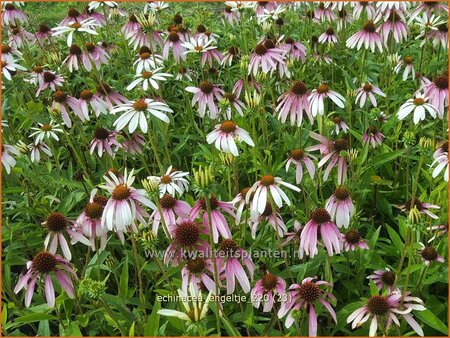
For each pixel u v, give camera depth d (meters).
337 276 0.71
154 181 0.56
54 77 1.08
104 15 1.40
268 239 0.72
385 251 0.75
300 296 0.54
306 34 1.44
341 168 0.72
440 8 1.14
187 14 1.91
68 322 0.61
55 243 0.58
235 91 1.07
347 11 1.43
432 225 0.74
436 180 0.81
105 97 1.00
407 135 0.79
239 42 1.30
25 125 1.00
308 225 0.59
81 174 0.98
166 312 0.46
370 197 0.89
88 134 1.08
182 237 0.57
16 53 1.19
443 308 0.64
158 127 0.89
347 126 0.95
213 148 0.87
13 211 0.82
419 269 0.65
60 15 1.87
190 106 1.12
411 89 1.20
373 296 0.53
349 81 1.08
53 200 0.87
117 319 0.59
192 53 1.26
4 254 0.81
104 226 0.56
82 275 0.68
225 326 0.58
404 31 1.12
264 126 0.87
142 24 0.99
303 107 0.80
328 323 0.62
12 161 0.80
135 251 0.62
